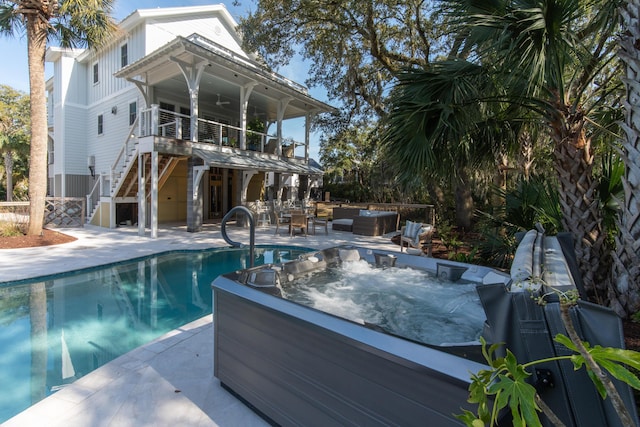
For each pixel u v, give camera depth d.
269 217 13.17
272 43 10.69
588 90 4.59
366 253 4.72
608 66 4.75
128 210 12.33
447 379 1.24
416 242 6.78
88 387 2.32
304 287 3.78
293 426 1.87
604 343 1.01
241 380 2.17
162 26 12.57
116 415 2.04
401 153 3.63
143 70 11.12
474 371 1.20
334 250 4.60
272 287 2.57
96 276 6.03
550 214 3.87
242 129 12.12
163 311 4.61
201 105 14.70
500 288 1.24
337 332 1.63
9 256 6.67
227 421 2.01
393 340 1.48
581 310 1.09
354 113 14.14
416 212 12.20
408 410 1.38
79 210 11.96
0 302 4.75
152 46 12.32
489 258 5.07
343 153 22.44
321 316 1.76
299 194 19.19
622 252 2.88
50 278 5.52
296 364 1.85
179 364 2.64
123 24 12.29
